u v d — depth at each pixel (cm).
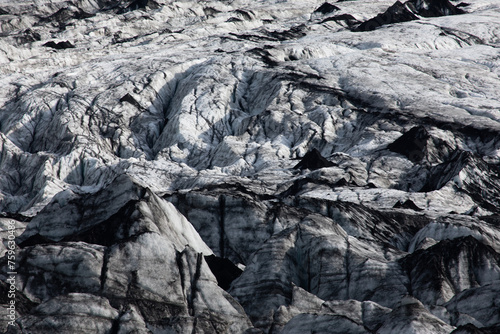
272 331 10031
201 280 10581
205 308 10262
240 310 10569
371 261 11912
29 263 10375
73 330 9019
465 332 8825
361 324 9281
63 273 10300
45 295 10100
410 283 11550
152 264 10531
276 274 11494
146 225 11925
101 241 11844
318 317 9531
